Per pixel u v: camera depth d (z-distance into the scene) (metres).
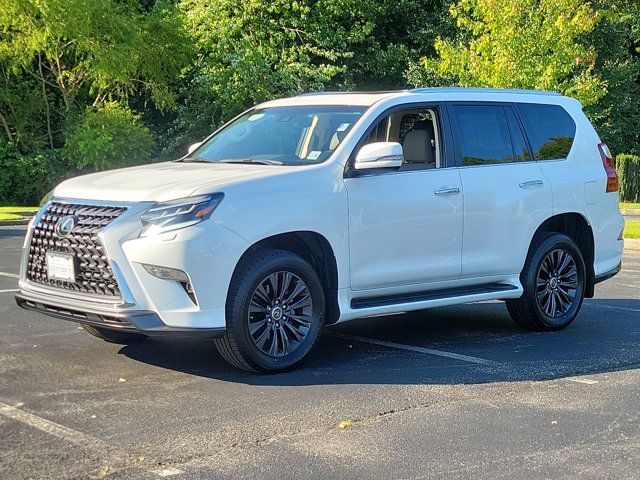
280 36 33.97
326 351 7.33
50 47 29.55
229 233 6.09
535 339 7.98
